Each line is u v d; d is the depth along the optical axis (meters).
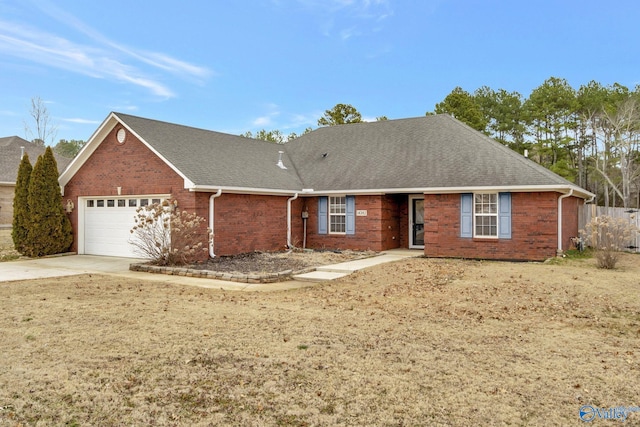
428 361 5.60
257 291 10.48
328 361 5.59
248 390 4.76
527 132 44.47
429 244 16.80
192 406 4.41
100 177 17.20
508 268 13.23
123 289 10.54
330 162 20.91
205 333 6.77
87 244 17.92
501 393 4.68
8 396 4.61
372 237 18.27
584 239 18.95
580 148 44.88
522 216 15.47
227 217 16.05
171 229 13.80
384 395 4.64
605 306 8.53
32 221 16.75
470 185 15.90
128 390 4.76
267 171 19.12
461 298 9.32
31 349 6.00
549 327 7.19
